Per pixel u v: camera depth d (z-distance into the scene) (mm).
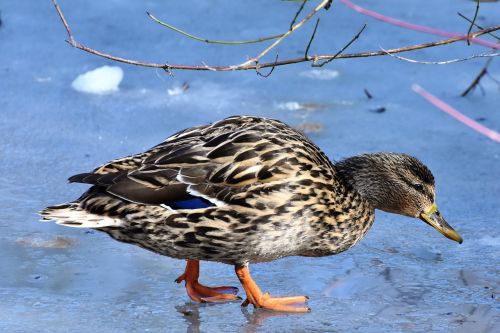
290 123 13617
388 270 10109
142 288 9578
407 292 9617
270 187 9352
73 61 15344
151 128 13430
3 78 14711
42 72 15000
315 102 14391
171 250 9359
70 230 10781
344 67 15562
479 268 10148
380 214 11695
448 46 15914
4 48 15664
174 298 9445
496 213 11367
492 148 13078
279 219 9406
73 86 14594
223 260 9516
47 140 12961
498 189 11945
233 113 13914
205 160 9289
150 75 15078
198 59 15297
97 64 15227
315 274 10062
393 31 16188
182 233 9180
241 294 9703
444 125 13758
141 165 9266
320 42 15828
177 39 15898
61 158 12477
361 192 10484
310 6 17188
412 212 10539
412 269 10141
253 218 9312
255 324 8945
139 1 17312
